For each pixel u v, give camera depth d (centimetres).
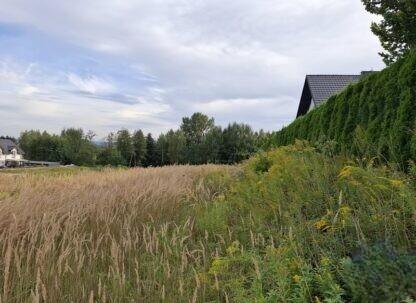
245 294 341
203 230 575
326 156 641
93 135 8788
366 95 764
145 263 444
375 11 1264
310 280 319
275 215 490
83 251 458
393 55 1285
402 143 587
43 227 484
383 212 388
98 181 1077
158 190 758
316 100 2323
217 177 1086
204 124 10525
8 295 380
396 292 275
